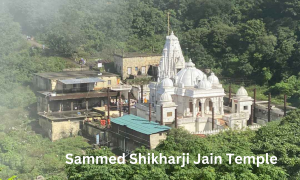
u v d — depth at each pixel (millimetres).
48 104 139625
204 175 82375
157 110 123188
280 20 187375
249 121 131250
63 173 106500
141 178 81000
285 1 192625
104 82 153625
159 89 129500
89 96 143750
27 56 173875
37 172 107000
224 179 82000
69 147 121875
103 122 132000
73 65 172250
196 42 190500
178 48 135875
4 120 136250
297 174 91188
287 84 160250
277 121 123562
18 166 110125
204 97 125938
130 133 118312
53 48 182875
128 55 173125
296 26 184625
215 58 185250
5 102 145250
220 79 172000
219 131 114438
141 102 140000
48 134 132875
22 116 141625
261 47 173750
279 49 171625
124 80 168375
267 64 173000
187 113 127750
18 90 153625
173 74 134625
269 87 166375
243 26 185375
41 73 157375
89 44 189000
